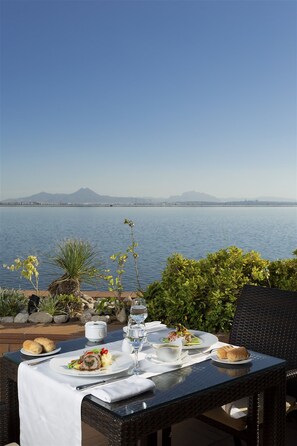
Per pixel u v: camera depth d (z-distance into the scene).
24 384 2.29
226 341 4.05
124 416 1.83
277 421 2.36
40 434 2.20
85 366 2.23
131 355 2.47
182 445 3.16
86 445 3.19
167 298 4.32
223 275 4.22
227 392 2.13
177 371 2.26
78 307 5.23
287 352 3.01
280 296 3.16
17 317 4.91
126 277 5.87
